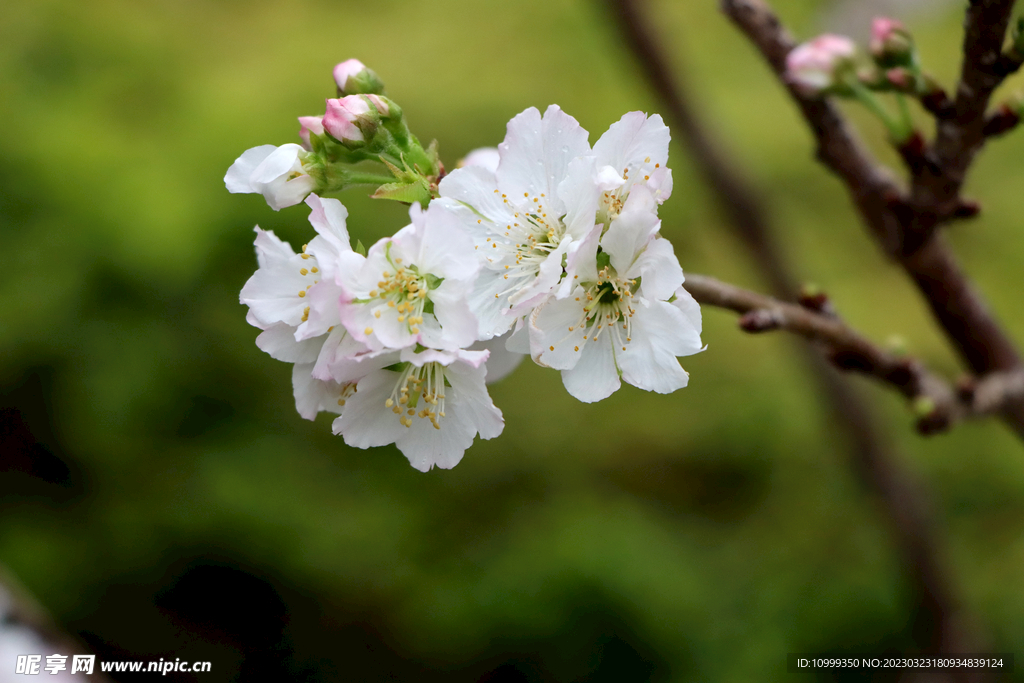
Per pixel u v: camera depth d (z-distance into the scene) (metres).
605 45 5.97
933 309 1.84
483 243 1.33
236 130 5.12
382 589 4.93
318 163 1.39
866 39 4.70
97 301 4.60
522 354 1.39
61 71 5.39
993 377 1.83
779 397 5.42
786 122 6.19
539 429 5.74
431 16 7.09
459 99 6.36
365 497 5.07
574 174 1.29
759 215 3.07
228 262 4.87
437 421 1.34
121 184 4.65
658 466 5.65
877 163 1.78
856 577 4.61
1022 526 4.68
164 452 4.78
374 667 4.93
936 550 3.09
